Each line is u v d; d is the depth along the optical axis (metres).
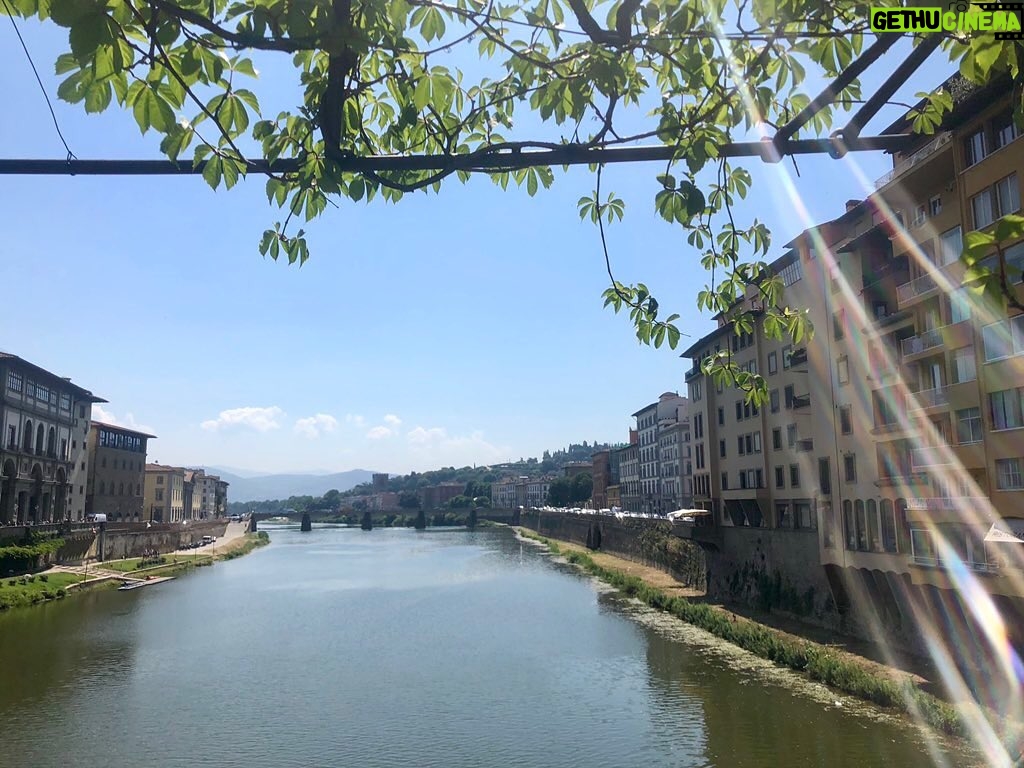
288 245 3.94
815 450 34.38
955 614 24.78
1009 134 21.30
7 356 55.59
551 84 3.77
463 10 3.37
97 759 21.47
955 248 24.03
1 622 42.34
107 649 35.81
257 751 22.03
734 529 44.81
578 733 22.91
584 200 4.62
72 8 2.32
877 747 19.89
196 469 148.12
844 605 32.44
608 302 4.84
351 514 197.38
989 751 19.08
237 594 55.72
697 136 3.48
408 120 3.66
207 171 3.39
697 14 3.26
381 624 42.44
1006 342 21.48
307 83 3.57
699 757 20.27
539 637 37.50
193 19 2.65
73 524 65.00
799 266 36.19
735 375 5.71
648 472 104.50
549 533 123.12
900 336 28.36
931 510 25.02
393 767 20.72
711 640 34.72
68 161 3.34
